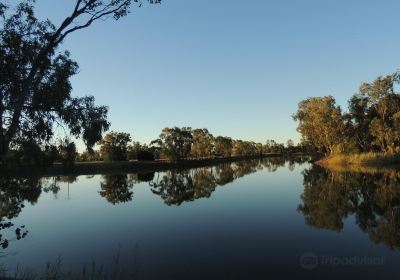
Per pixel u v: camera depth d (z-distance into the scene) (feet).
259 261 50.42
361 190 115.44
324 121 268.82
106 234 68.49
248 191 131.13
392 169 186.91
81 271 47.16
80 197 124.36
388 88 240.53
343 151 265.95
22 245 60.70
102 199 119.24
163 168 297.94
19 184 34.65
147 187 156.87
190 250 56.65
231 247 57.82
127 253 55.72
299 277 43.91
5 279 36.88
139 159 327.67
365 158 230.48
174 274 45.98
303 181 158.71
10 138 32.45
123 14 38.34
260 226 71.77
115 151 311.88
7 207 34.35
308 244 57.82
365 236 61.11
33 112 34.68
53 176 183.42
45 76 35.68
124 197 124.47
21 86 32.78
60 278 43.78
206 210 93.09
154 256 53.88
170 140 329.52
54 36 35.19
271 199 108.17
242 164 354.74
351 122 271.28
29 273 45.44
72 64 37.01
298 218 78.02
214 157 467.11
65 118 35.73
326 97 273.75
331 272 45.29
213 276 45.16
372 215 77.46
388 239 58.95
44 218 85.35
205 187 151.33
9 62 32.19
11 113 33.04
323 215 79.92
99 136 37.40
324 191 118.42
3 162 32.71
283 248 56.24
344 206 89.61
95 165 263.70
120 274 45.80
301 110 307.58
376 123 236.84
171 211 93.20
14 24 34.09
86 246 60.13
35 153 35.27
